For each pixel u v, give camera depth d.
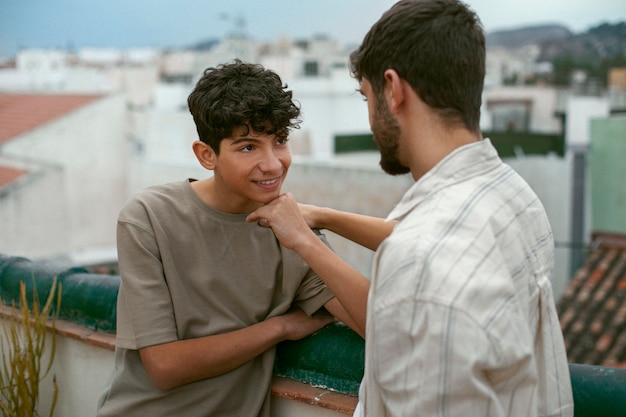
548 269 1.15
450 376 0.95
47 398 2.15
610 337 8.34
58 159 12.91
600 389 1.23
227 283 1.51
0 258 2.32
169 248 1.48
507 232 1.07
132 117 13.09
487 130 10.59
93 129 13.02
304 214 1.56
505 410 1.02
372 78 1.14
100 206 13.08
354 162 11.56
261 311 1.53
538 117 10.35
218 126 1.37
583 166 9.95
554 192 10.13
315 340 1.55
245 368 1.52
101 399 1.59
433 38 1.08
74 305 2.01
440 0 1.10
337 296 1.27
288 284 1.54
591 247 9.67
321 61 11.87
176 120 12.46
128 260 1.47
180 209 1.51
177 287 1.48
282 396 1.55
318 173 10.22
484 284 0.98
